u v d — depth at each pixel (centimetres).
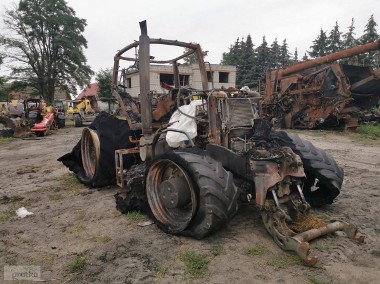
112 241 337
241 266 281
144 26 429
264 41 4131
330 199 397
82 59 3666
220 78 2681
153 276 271
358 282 256
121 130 518
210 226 306
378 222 369
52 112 1658
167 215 371
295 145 389
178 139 388
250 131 393
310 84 1366
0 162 823
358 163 698
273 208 315
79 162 613
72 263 294
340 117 1271
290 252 300
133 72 559
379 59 3116
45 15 3469
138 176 420
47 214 425
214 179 310
